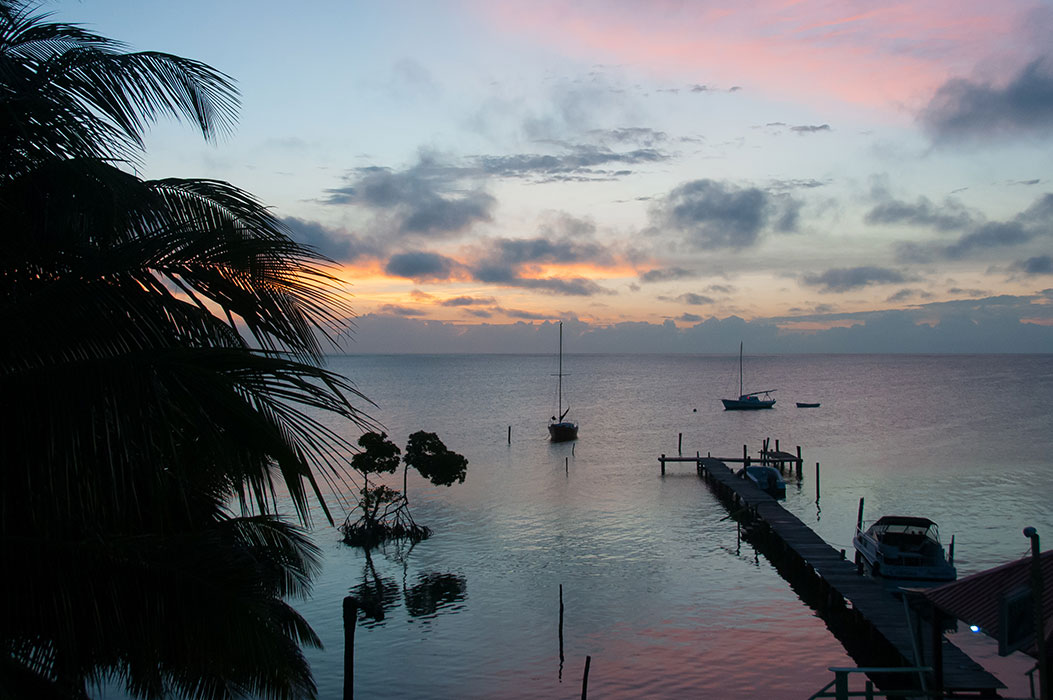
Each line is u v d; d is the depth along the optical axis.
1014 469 63.00
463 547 39.09
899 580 29.80
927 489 54.91
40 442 5.19
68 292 5.52
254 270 6.31
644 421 112.88
